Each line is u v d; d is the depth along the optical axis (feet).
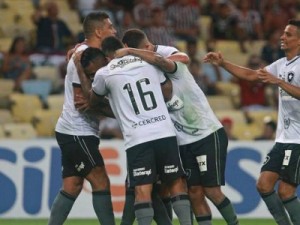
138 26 162.50
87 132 82.17
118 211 116.47
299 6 185.88
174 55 79.92
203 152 80.43
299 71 83.71
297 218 84.17
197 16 171.32
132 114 77.00
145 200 76.33
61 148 83.10
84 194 116.47
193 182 81.20
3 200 116.47
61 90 149.48
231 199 117.80
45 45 155.43
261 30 177.68
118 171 116.67
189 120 80.43
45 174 116.88
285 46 84.79
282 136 84.74
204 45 168.04
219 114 147.23
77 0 170.81
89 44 82.58
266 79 81.71
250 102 153.58
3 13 165.48
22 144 117.08
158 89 77.71
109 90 77.97
